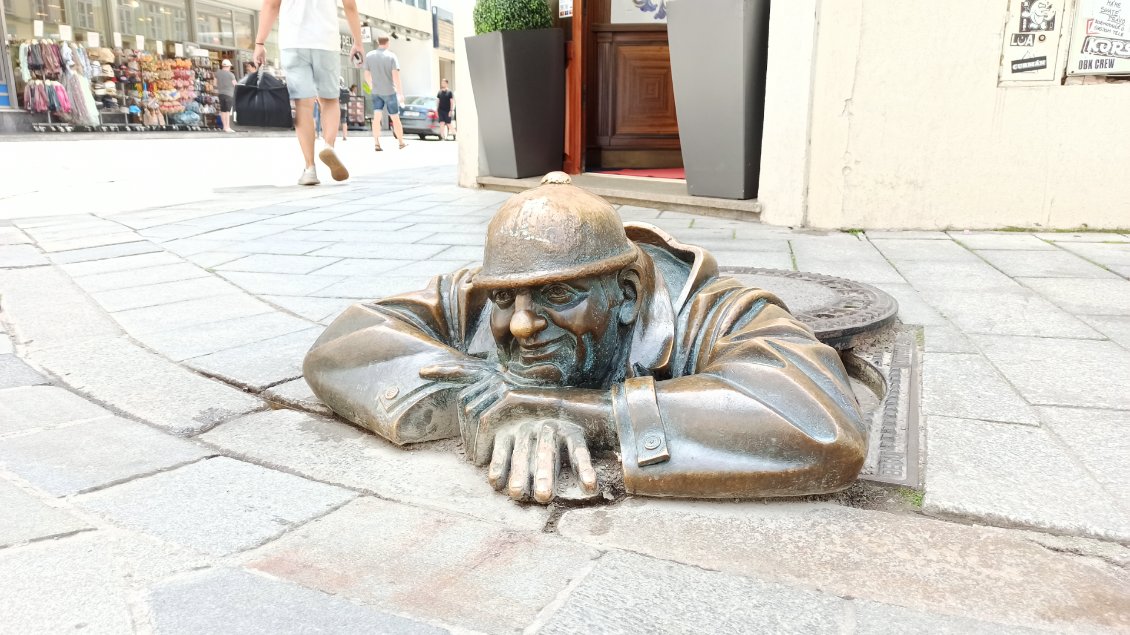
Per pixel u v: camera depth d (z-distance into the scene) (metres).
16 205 7.43
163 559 1.63
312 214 6.83
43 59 21.92
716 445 1.81
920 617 1.44
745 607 1.47
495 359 2.28
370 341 2.34
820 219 5.96
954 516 1.82
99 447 2.21
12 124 21.83
